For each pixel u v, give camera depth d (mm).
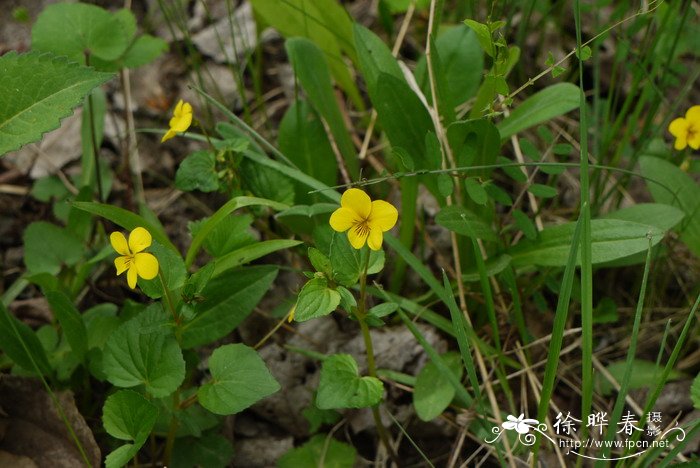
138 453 750
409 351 784
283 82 902
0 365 754
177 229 841
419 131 761
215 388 688
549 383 690
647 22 830
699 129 748
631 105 903
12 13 901
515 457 750
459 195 776
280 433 774
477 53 802
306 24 834
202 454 739
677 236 810
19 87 698
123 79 858
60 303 715
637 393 785
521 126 765
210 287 723
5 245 828
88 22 780
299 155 799
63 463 720
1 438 721
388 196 845
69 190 845
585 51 686
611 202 834
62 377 743
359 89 898
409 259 735
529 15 835
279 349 789
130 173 850
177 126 741
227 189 763
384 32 922
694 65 897
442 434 773
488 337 802
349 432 774
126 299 777
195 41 916
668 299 836
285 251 822
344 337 795
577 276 817
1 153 690
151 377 690
